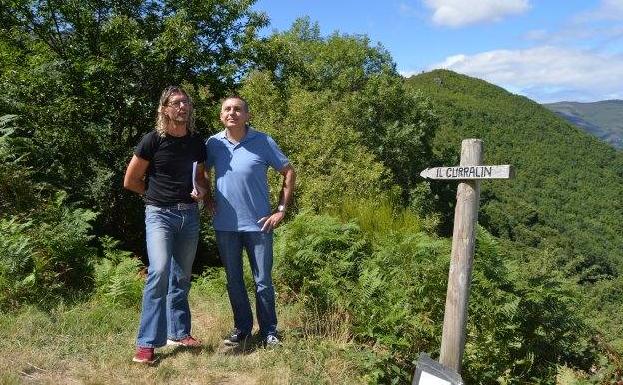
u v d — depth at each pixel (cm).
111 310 534
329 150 1518
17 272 549
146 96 1272
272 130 1584
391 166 3294
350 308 518
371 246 689
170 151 424
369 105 3319
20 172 684
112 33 1238
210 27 1401
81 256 638
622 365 484
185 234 441
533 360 500
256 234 451
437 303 502
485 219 4641
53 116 1142
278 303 594
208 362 435
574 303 529
